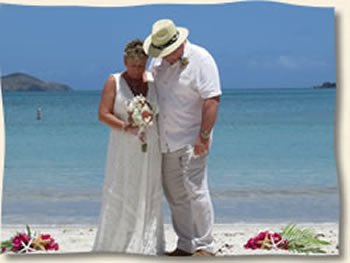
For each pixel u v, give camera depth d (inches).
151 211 209.3
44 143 639.8
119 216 207.5
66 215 295.0
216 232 251.6
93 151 603.5
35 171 455.8
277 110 957.2
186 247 214.2
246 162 534.9
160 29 198.5
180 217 215.0
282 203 319.6
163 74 205.9
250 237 241.9
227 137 718.5
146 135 204.1
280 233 231.5
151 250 209.6
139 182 205.9
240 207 312.3
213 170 481.7
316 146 660.7
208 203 209.8
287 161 534.3
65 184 385.4
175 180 211.8
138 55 199.0
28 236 225.1
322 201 322.7
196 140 203.8
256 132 749.9
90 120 812.6
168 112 205.5
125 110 202.8
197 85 202.5
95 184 382.9
